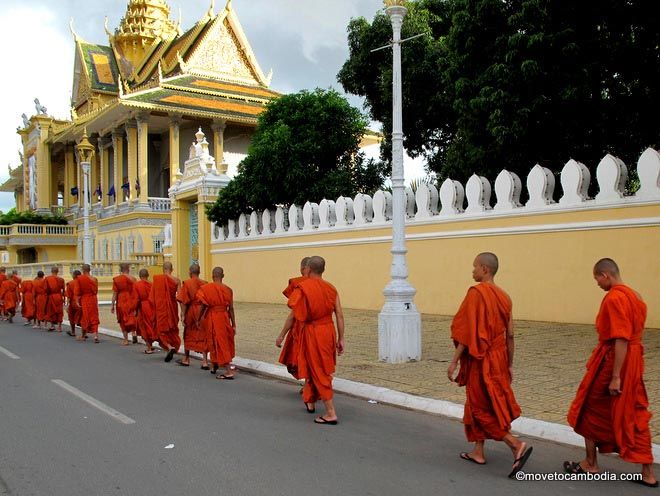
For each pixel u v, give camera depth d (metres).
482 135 15.39
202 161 24.66
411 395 7.64
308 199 20.78
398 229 10.07
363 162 22.66
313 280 7.03
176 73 42.56
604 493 4.75
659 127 14.70
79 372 10.30
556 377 8.12
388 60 20.69
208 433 6.40
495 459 5.55
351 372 9.13
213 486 4.88
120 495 4.71
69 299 15.99
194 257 25.95
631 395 4.73
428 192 15.25
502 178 13.61
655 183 11.10
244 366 10.40
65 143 52.31
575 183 12.29
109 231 42.97
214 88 41.38
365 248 17.08
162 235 38.81
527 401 7.03
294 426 6.69
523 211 13.15
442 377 8.61
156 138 44.84
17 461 5.53
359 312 16.47
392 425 6.71
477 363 5.23
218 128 39.38
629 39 13.43
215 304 9.68
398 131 10.26
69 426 6.70
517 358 9.37
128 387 8.95
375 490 4.79
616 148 15.48
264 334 13.66
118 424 6.78
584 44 13.27
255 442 6.08
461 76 15.63
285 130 20.94
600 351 4.88
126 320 14.18
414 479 5.04
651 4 12.48
